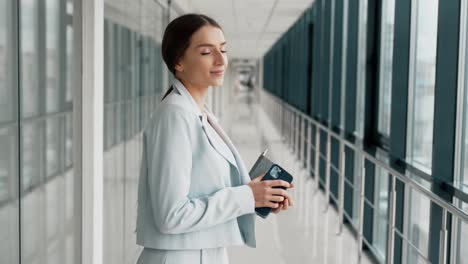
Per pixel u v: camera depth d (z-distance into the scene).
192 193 1.01
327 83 6.71
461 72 2.55
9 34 1.40
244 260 3.69
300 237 4.24
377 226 4.15
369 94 4.35
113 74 2.60
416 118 3.37
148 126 1.02
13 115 1.44
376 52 4.32
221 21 9.19
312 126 7.62
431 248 2.62
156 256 1.03
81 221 2.21
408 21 3.34
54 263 1.85
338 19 5.84
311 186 6.22
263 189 1.02
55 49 1.82
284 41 12.37
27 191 1.56
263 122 14.98
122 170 2.84
